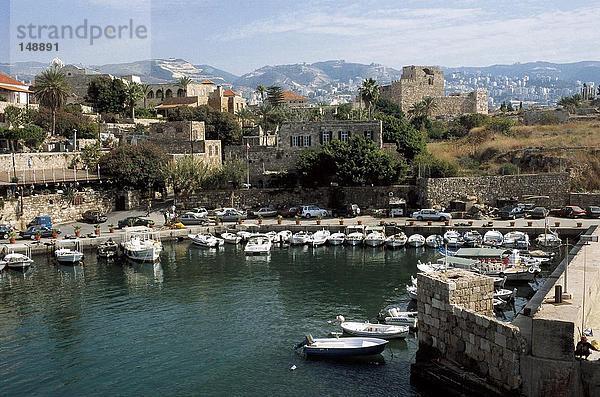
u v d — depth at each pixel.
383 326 52.69
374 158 113.00
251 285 71.00
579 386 35.00
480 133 148.12
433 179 110.38
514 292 61.84
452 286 42.47
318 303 63.22
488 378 39.06
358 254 87.81
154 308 62.72
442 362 42.66
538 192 111.12
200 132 142.38
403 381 44.00
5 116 130.38
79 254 83.12
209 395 42.81
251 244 89.81
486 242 88.62
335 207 115.25
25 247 86.56
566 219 100.88
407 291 65.69
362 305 62.09
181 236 99.75
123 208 116.25
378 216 108.50
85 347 52.09
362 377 44.94
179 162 119.75
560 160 119.62
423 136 147.62
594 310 46.97
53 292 69.25
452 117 194.00
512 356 37.06
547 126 151.00
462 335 41.41
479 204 109.06
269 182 121.94
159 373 46.62
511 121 157.25
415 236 92.56
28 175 107.94
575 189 115.69
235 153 138.88
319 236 94.88
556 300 40.59
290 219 108.94
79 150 126.06
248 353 50.12
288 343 52.09
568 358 35.12
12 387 44.50
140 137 139.62
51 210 104.62
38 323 58.41
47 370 47.44
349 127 126.12
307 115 195.12
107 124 160.38
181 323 57.88
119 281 73.94
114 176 114.94
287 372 46.19
